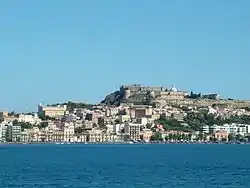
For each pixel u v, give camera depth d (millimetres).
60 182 173250
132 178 186750
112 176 194750
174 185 164375
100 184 167750
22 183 170000
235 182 172000
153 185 164750
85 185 165125
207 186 161500
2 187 159750
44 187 160000
